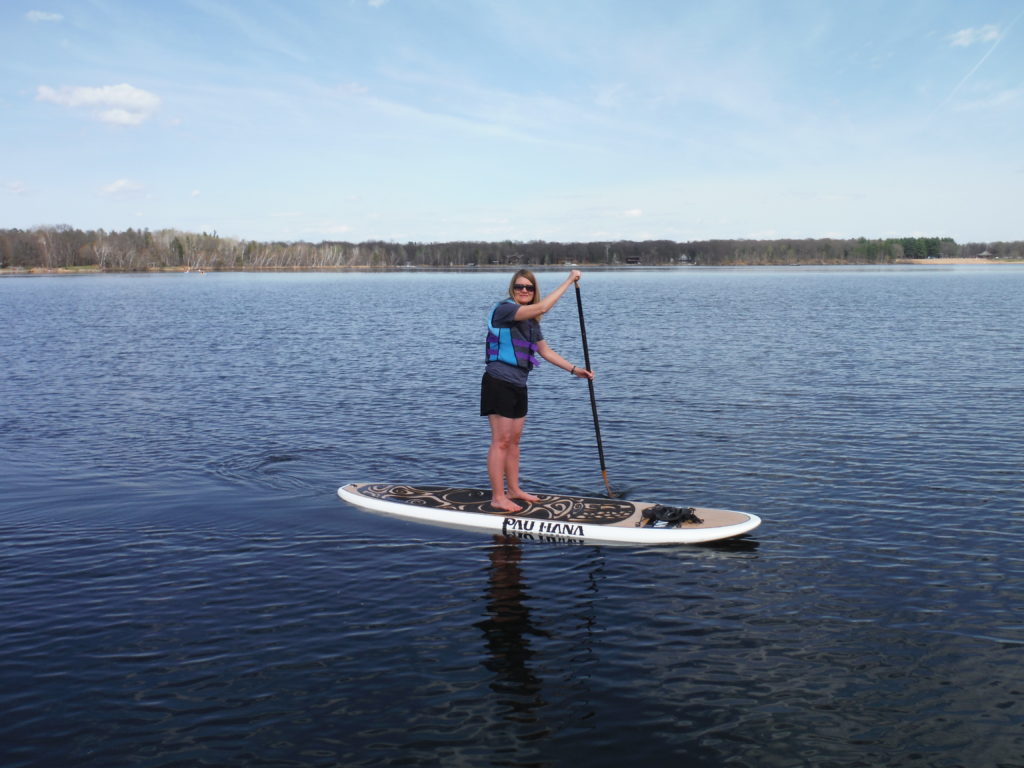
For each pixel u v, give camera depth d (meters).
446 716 4.13
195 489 8.42
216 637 5.00
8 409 12.99
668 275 122.56
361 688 4.40
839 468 9.05
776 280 93.19
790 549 6.57
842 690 4.36
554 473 9.05
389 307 45.09
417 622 5.25
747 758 3.78
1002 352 19.98
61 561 6.32
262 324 31.92
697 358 19.52
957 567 6.09
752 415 12.20
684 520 7.00
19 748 3.84
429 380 16.19
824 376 16.16
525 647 4.89
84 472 9.08
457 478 8.93
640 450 10.04
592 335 26.11
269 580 5.96
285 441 10.65
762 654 4.78
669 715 4.14
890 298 49.12
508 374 7.24
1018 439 10.30
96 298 56.47
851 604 5.47
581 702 4.27
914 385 14.83
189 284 91.56
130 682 4.45
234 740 3.91
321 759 3.76
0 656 4.74
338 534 7.04
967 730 3.97
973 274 118.62
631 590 5.79
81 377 16.67
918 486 8.27
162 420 12.05
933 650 4.79
